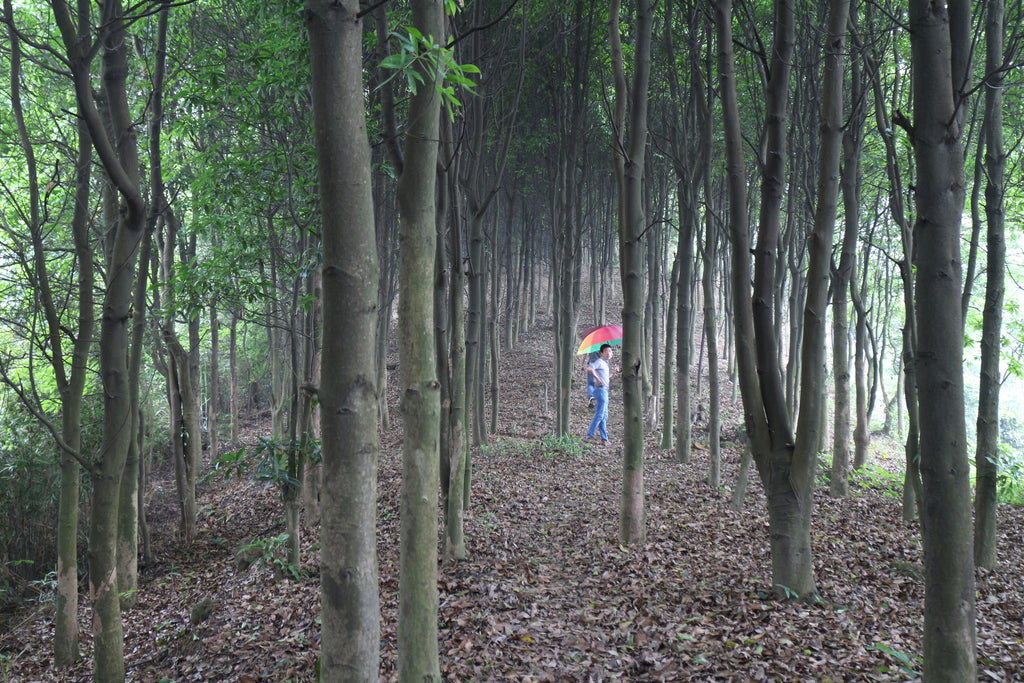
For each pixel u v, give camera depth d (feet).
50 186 14.60
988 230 21.13
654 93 41.34
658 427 52.37
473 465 38.83
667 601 19.02
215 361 51.90
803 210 40.37
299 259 23.47
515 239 84.94
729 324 61.36
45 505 31.42
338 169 6.82
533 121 47.29
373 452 7.19
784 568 18.51
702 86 32.94
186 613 22.20
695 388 68.33
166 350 35.50
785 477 18.67
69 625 19.25
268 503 36.81
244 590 22.41
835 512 28.96
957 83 10.52
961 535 9.38
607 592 20.25
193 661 17.43
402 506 9.55
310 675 14.97
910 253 24.20
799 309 41.34
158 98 20.35
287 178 21.93
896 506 30.48
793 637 15.56
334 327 6.93
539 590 20.58
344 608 7.00
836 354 32.94
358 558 7.03
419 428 9.43
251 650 17.21
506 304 79.56
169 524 37.58
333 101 6.78
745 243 19.34
